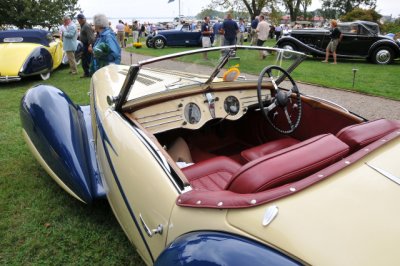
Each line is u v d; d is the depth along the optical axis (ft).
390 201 4.38
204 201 4.78
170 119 8.92
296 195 4.42
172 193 5.35
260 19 44.62
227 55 8.55
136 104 8.18
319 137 5.57
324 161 5.12
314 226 3.99
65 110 9.26
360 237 3.85
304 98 9.68
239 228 4.30
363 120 8.27
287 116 9.52
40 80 26.12
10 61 23.61
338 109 8.88
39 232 8.38
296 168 4.89
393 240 3.84
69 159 8.50
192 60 8.39
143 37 97.71
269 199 4.35
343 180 4.71
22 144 13.53
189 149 10.25
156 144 6.34
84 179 8.36
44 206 9.40
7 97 21.03
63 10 67.97
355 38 39.78
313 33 41.68
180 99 9.04
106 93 9.16
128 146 6.51
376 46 39.27
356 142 5.65
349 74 30.86
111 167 7.14
